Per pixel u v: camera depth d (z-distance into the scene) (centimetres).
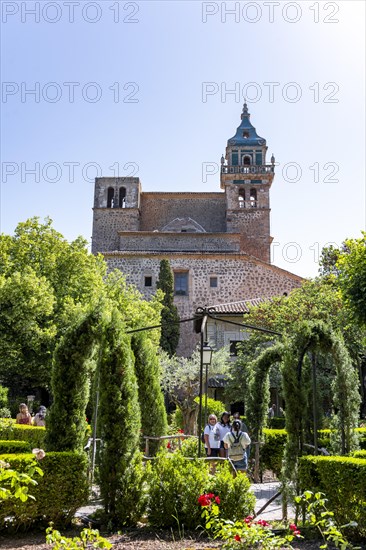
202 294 3966
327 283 2952
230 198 4762
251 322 2867
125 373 852
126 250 4272
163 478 809
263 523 614
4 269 2695
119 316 884
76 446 864
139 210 4841
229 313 3375
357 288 1577
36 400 2933
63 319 2531
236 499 790
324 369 2242
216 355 2808
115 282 3195
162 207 4950
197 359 2764
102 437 830
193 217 4928
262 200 4766
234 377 2769
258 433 1417
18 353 2458
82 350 889
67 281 2822
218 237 4322
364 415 2392
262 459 1438
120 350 859
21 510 748
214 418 1257
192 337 3872
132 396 852
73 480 791
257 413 1427
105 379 846
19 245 2798
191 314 3931
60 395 873
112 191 4847
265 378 1444
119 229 4681
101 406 842
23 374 2580
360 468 723
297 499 675
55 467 783
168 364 2738
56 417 867
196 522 780
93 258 2989
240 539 597
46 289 2581
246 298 3947
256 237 4688
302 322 945
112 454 820
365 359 2530
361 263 1573
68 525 804
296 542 711
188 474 808
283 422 1814
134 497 807
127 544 699
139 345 1245
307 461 816
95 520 828
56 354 892
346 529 734
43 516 783
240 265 4006
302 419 881
